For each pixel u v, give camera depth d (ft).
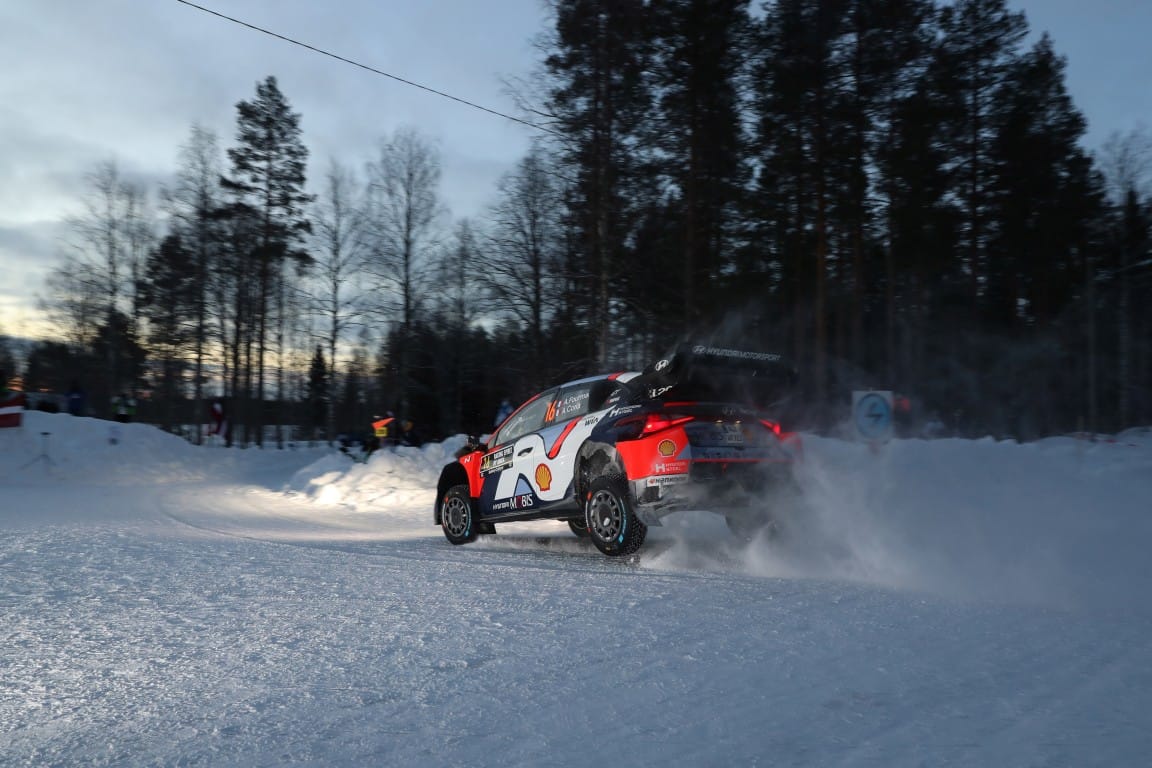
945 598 20.22
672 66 78.18
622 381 27.68
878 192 110.11
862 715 12.04
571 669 14.47
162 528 39.58
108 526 39.91
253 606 20.15
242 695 13.43
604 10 71.05
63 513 46.62
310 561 27.63
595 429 27.20
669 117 77.00
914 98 105.40
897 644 15.88
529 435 30.19
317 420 176.96
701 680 13.73
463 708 12.61
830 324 113.80
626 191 73.41
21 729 12.08
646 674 14.10
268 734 11.71
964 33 118.62
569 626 17.53
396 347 123.03
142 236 136.77
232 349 140.97
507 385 92.89
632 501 25.62
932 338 126.62
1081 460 54.85
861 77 100.99
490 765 10.46
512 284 78.95
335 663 15.12
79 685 14.10
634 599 20.26
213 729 11.94
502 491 31.07
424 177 121.49
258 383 141.08
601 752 10.80
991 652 15.30
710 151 80.18
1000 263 129.29
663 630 17.06
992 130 121.80
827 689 13.21
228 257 136.05
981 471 48.78
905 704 12.50
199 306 135.64
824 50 97.14
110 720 12.39
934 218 110.73
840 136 101.91
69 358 145.07
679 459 24.81
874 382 116.67
